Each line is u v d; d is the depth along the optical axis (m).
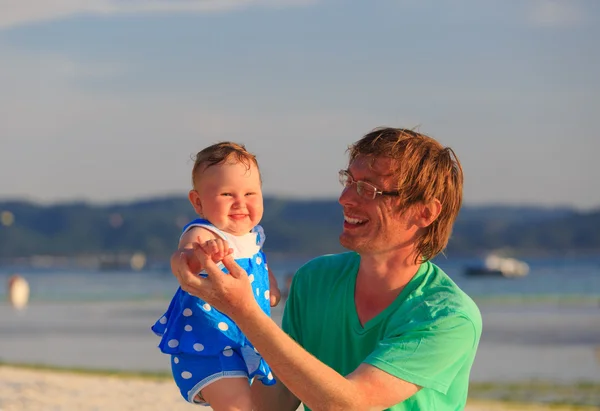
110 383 12.62
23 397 10.84
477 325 3.53
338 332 3.70
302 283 3.86
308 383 3.11
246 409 3.45
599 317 37.44
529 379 18.42
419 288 3.57
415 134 3.61
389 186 3.48
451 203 3.59
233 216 3.61
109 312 43.53
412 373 3.32
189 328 3.52
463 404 3.62
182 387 3.54
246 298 3.05
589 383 17.52
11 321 37.66
